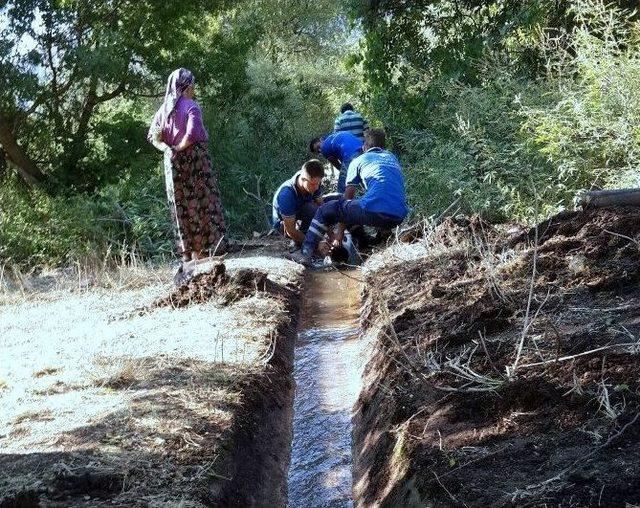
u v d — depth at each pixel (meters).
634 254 5.72
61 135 17.27
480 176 12.18
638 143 9.73
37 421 5.21
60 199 15.23
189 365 6.12
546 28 12.98
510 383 4.42
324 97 23.17
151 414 5.18
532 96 12.11
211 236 10.16
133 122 17.22
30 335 7.55
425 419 4.58
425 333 5.81
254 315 7.41
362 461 5.23
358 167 10.09
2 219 14.04
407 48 16.78
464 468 3.90
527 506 3.46
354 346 7.21
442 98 15.43
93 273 11.29
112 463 4.53
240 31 18.58
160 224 14.56
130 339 6.93
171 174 9.97
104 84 17.98
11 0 16.44
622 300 5.20
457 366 4.83
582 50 11.05
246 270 8.29
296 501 5.22
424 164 12.93
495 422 4.27
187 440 4.82
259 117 19.48
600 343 4.59
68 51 16.50
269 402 5.89
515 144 11.27
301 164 19.67
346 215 9.86
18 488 4.24
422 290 7.02
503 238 7.69
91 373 6.00
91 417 5.19
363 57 17.47
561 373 4.40
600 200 6.78
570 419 4.02
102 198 15.91
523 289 5.76
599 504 3.37
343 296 8.79
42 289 10.70
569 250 6.14
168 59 17.48
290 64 28.08
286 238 12.02
